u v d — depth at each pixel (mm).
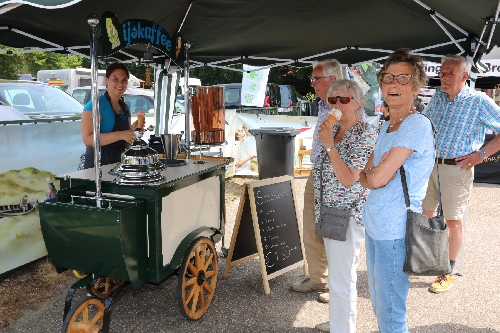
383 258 2199
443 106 3896
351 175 2510
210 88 3443
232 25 4711
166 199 2934
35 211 4293
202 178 3389
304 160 9328
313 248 3703
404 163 2150
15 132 4074
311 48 5551
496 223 6016
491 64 8164
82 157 4766
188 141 3795
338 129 2869
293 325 3326
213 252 3494
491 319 3426
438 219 2205
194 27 4789
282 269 3971
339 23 4605
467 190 3832
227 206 6949
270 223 3924
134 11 4020
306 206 3648
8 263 4059
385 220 2168
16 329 3270
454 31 4461
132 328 3270
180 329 3262
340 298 2783
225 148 8883
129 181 2799
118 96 3811
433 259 2107
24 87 6348
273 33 4957
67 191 2904
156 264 2883
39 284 4043
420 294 3861
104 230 2633
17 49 4363
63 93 6824
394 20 4457
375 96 11711
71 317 2637
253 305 3633
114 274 2768
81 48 4641
